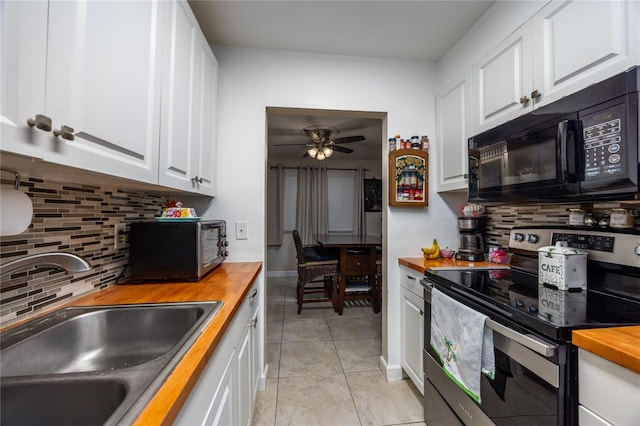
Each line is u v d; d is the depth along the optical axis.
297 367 2.05
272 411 1.59
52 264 0.70
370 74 1.96
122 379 0.56
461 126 1.73
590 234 1.18
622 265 1.05
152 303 0.99
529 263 1.45
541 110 1.10
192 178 1.34
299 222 4.99
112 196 1.25
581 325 0.77
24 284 0.84
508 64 1.37
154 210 1.61
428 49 1.88
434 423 1.39
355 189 5.22
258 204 1.81
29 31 0.52
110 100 0.75
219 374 0.82
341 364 2.10
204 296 1.08
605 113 0.87
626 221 1.10
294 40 1.77
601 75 0.96
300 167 5.02
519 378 0.87
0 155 0.51
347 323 2.91
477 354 1.02
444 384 1.29
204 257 1.37
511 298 1.03
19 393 0.56
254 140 1.82
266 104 1.84
